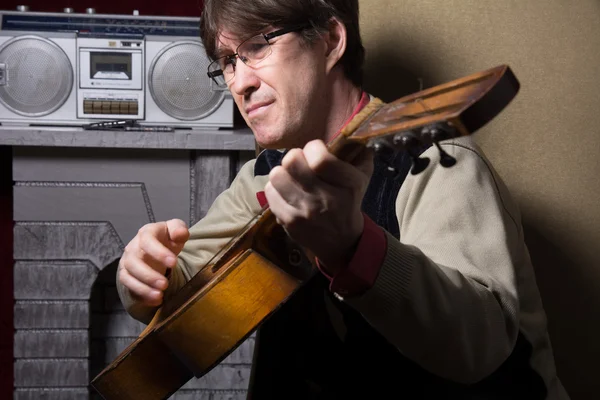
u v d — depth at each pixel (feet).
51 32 7.02
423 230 3.26
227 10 3.64
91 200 6.82
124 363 3.33
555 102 4.42
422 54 4.54
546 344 3.79
